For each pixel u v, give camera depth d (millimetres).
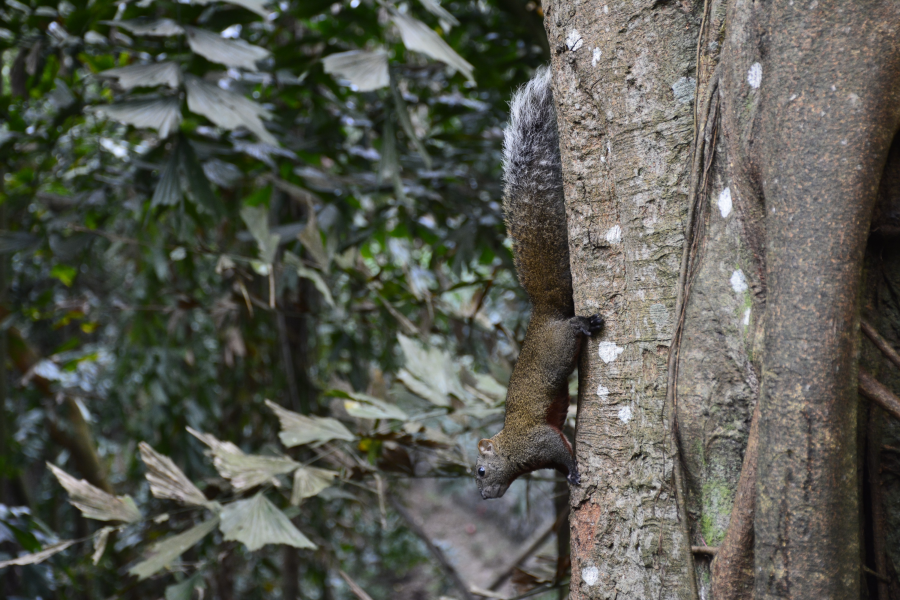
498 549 15141
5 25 4102
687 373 1921
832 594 1543
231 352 5328
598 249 2219
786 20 1660
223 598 5566
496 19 5352
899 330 1827
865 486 1874
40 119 4570
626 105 2107
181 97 3727
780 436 1603
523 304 6305
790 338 1604
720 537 1840
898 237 1796
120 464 8484
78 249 4527
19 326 7551
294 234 4734
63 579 6141
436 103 5254
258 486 3502
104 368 7160
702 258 1915
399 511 5828
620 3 2111
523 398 3102
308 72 4609
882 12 1582
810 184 1602
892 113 1593
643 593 2023
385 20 5367
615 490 2127
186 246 4062
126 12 4457
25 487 6637
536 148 2867
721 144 1867
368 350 6352
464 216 5371
